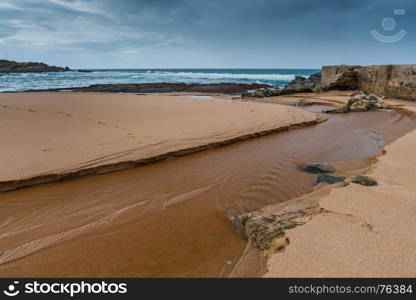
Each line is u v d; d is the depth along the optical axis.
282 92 23.08
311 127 9.70
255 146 7.13
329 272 2.24
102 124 8.23
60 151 5.54
